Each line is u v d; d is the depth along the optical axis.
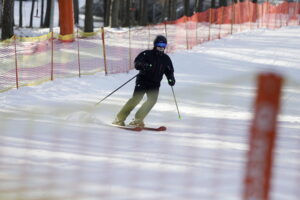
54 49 49.84
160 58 20.41
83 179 11.36
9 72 39.00
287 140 17.66
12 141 16.45
